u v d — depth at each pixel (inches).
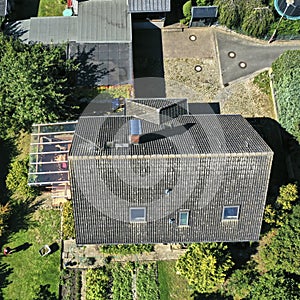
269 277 1336.1
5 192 1488.7
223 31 1771.7
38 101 1444.4
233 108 1648.6
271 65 1700.3
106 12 1673.2
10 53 1456.7
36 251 1417.3
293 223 1379.2
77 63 1600.6
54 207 1466.5
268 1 1700.3
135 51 1729.8
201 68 1711.4
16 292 1369.3
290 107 1526.8
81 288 1376.7
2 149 1550.2
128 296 1364.4
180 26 1774.1
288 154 1550.2
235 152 1227.2
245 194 1256.8
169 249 1418.6
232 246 1425.9
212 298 1363.2
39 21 1673.2
